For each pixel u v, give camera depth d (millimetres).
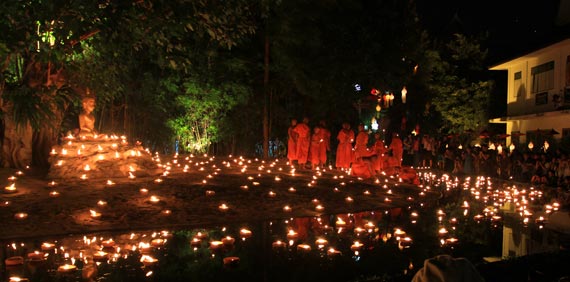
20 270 7277
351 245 9133
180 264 7688
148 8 12930
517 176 23750
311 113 29891
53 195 12617
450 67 38406
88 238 9273
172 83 28078
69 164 15727
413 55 29078
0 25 11203
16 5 11188
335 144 29703
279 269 7469
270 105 30203
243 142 32562
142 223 10375
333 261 7961
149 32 13805
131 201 12227
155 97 28312
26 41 11898
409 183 19594
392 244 9250
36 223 10008
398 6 27078
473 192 18250
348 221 11484
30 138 17219
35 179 15219
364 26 26297
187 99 28469
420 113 34312
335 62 26203
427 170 30312
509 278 5914
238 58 29031
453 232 10562
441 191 18375
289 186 15945
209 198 13164
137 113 28750
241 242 9180
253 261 7902
